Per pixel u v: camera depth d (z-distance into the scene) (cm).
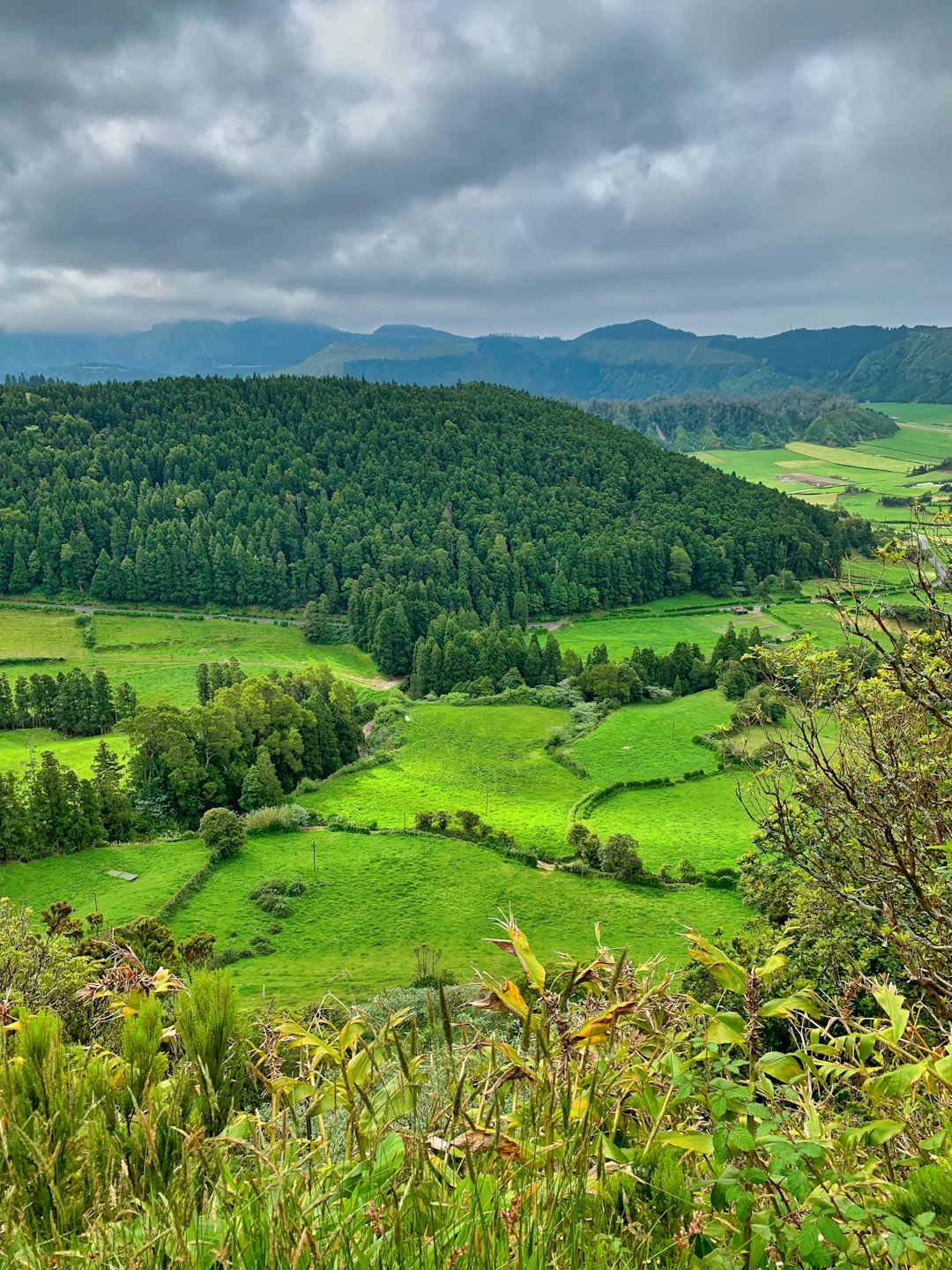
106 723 9025
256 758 7288
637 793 6900
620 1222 190
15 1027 235
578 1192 181
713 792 6838
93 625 13175
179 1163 215
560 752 7831
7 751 8200
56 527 14762
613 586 14550
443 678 10325
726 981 220
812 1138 194
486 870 5459
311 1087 213
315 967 4197
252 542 14762
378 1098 206
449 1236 174
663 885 5141
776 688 531
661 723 8431
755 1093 224
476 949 4391
